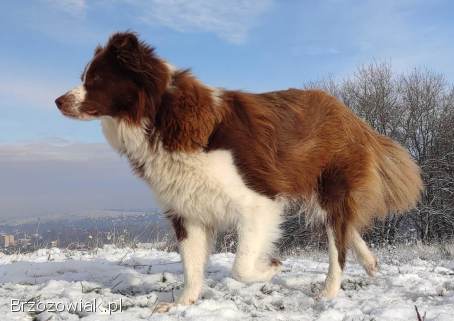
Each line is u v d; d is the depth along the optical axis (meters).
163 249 3.20
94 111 1.52
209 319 1.22
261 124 1.58
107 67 1.51
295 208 1.75
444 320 1.17
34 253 2.87
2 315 1.34
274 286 1.68
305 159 1.66
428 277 1.83
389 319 1.22
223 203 1.50
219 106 1.52
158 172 1.51
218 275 2.00
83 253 2.85
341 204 1.71
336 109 1.76
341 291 1.66
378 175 1.82
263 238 1.51
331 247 1.68
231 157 1.49
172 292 1.62
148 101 1.49
